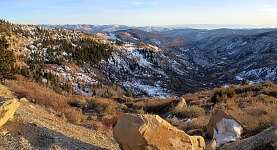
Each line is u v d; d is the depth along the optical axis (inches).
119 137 313.3
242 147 360.2
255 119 515.8
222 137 451.8
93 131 484.7
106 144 409.4
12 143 291.0
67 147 332.2
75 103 999.6
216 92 1083.9
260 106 663.1
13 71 1062.4
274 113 500.4
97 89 3649.1
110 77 4938.5
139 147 301.4
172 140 312.5
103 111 922.1
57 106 714.2
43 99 751.1
